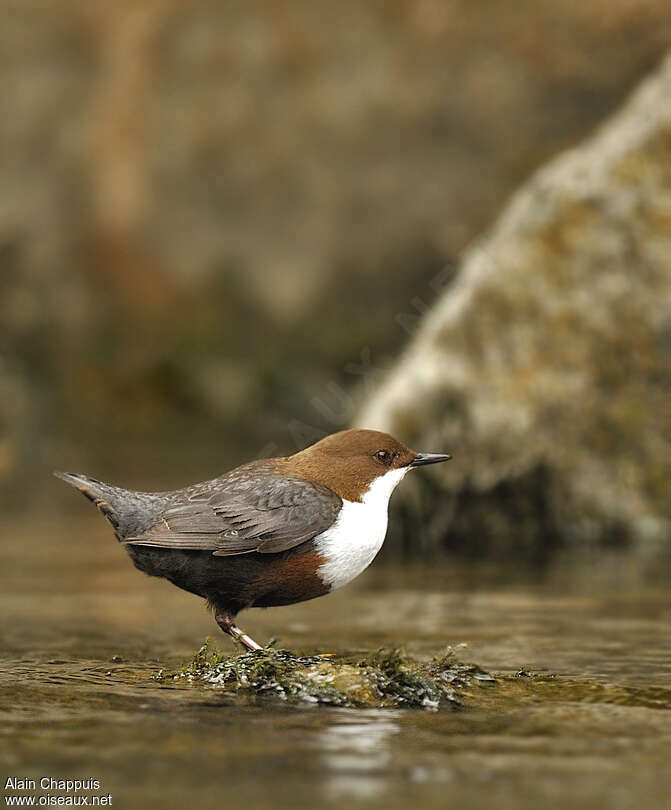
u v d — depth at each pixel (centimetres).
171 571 662
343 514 676
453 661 623
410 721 487
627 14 2069
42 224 2250
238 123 2269
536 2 2173
